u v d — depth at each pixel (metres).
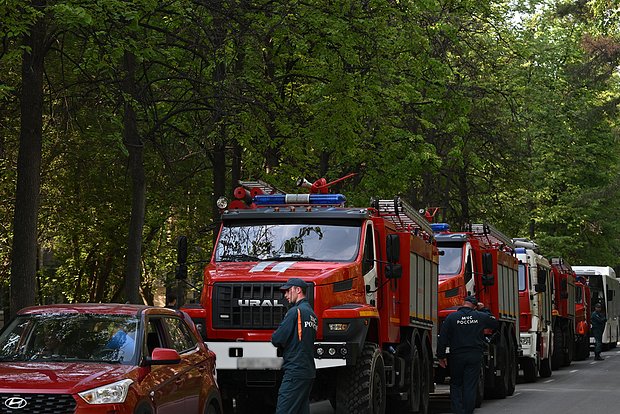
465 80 39.78
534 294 29.69
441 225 23.67
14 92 23.67
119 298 46.34
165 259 43.75
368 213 16.73
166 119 25.12
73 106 25.34
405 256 17.75
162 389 11.20
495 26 41.47
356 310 15.17
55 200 36.94
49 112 27.72
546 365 31.64
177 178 35.47
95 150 33.44
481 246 24.70
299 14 26.00
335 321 15.09
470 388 16.67
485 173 44.00
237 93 24.88
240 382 15.51
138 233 26.44
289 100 30.72
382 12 28.03
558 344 35.34
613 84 60.31
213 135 26.53
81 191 37.16
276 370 15.23
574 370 35.94
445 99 37.09
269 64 29.23
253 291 15.36
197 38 24.69
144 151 31.73
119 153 29.28
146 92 24.59
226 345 15.37
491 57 41.84
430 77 34.53
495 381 23.61
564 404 21.92
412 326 18.09
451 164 40.50
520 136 44.16
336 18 26.33
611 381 29.81
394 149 34.34
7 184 33.31
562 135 57.09
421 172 35.50
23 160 20.48
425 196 40.91
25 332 11.55
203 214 38.66
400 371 17.42
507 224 46.94
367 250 16.53
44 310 11.88
